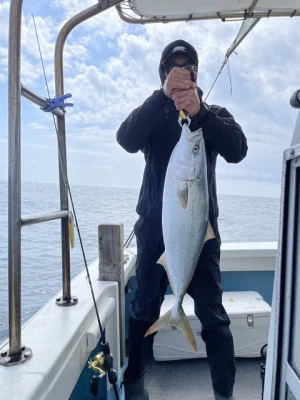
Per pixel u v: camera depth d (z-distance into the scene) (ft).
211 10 6.42
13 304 3.72
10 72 3.63
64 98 4.70
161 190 6.07
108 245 6.92
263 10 6.42
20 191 3.68
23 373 3.49
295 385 2.82
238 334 7.64
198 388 6.88
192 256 5.23
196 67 5.55
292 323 2.93
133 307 6.39
